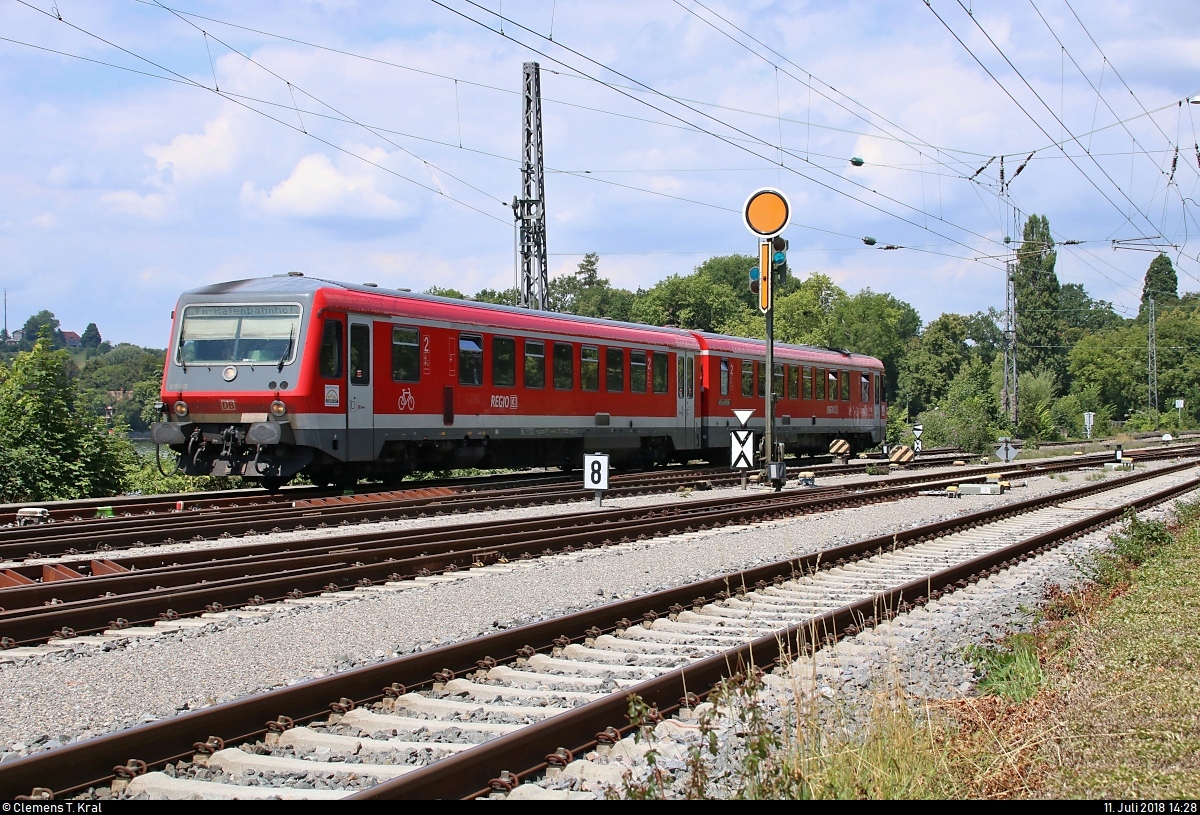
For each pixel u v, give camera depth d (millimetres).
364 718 6160
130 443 26453
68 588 9641
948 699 6945
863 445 38656
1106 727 5828
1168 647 7594
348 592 10461
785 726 5832
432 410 20578
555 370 23781
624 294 115938
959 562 13328
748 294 116250
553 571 11875
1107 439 71688
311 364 18203
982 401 54781
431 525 15898
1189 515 17578
